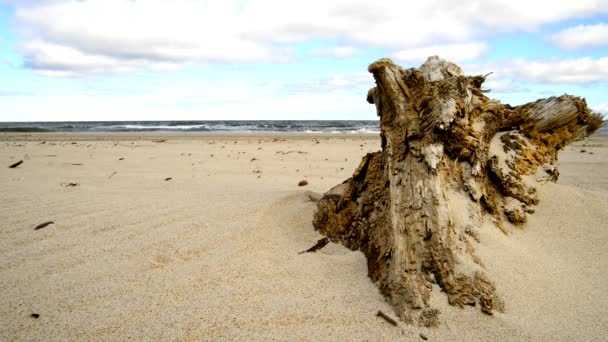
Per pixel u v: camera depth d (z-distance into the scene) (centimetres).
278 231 417
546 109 448
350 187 391
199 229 425
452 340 249
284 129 3881
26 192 621
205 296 298
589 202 420
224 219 451
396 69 348
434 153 321
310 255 362
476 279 285
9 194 604
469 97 365
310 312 277
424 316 265
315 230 414
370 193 363
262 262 351
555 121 448
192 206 511
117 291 306
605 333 259
